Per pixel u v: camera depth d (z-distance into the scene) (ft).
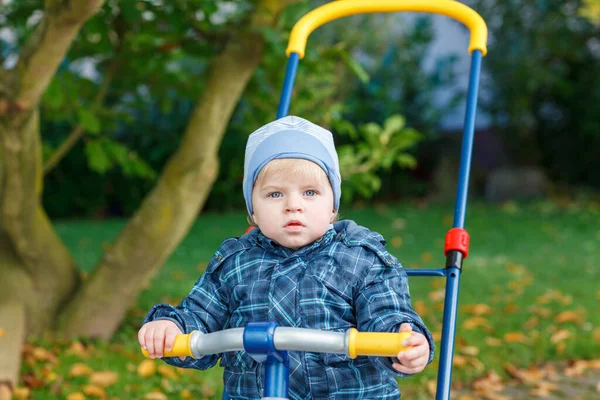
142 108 16.24
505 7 33.06
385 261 6.09
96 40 13.74
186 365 6.12
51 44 10.08
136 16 11.54
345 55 12.64
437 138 38.19
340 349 4.99
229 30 13.34
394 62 36.29
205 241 26.12
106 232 28.40
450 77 37.09
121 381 11.53
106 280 13.30
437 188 37.52
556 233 27.35
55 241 13.51
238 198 35.04
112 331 13.65
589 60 35.63
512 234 27.30
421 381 12.26
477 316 15.93
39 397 10.65
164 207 13.17
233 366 6.16
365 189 14.17
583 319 15.71
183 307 6.21
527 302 17.12
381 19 30.91
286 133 6.01
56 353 12.46
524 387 12.51
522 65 33.06
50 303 13.30
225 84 12.96
